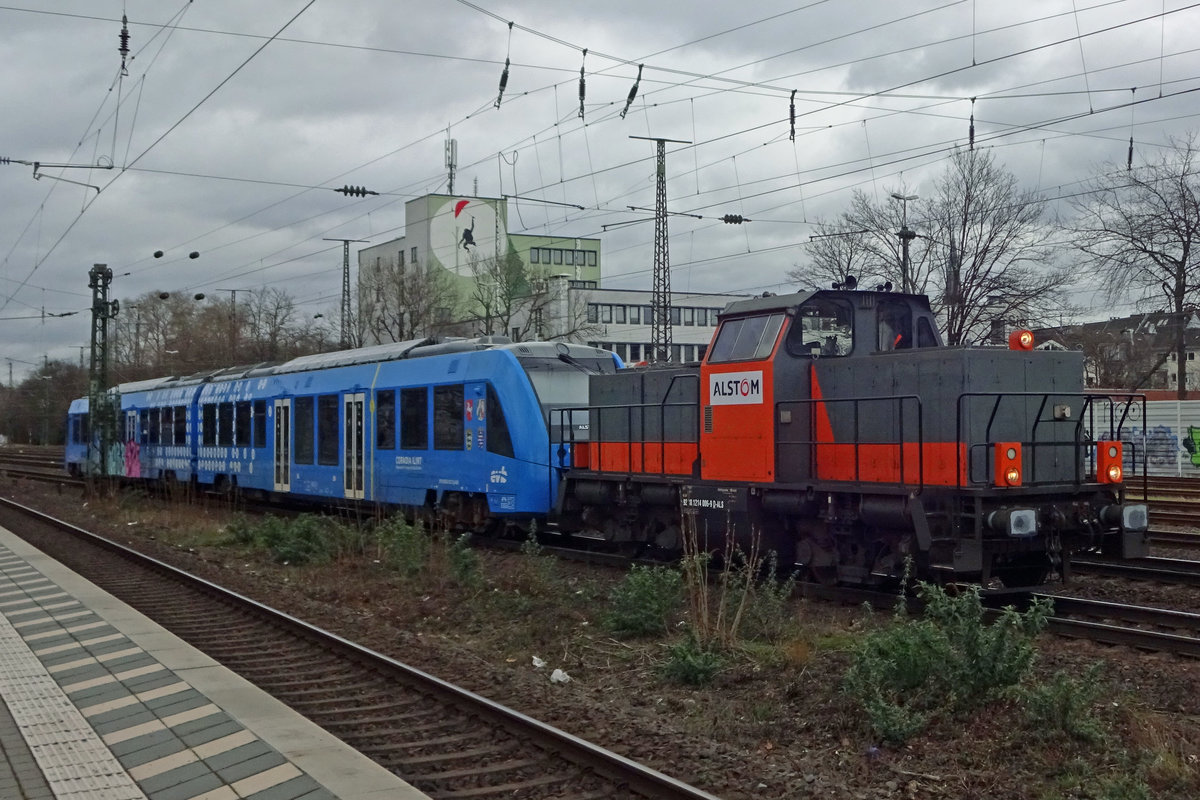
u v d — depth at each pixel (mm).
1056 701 6902
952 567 11039
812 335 13227
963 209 35500
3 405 94062
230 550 18781
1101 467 11930
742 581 12539
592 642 10547
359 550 17172
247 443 25703
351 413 21484
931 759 6719
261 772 6137
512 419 17203
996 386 11531
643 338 66812
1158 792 6035
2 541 19109
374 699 8414
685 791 5816
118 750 6648
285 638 10906
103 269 33656
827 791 6098
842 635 10031
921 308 14023
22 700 7906
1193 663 8789
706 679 8836
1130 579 13531
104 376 33469
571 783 6355
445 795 6125
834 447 12773
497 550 17281
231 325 54594
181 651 9523
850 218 37719
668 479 14609
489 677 9055
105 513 25922
